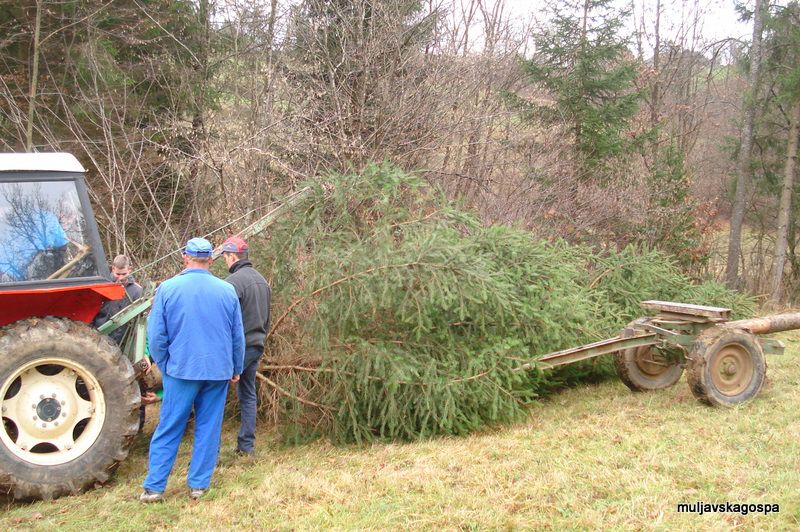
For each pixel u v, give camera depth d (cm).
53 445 483
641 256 884
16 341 458
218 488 482
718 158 2236
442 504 439
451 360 589
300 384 593
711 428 566
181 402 458
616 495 439
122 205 988
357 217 652
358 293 566
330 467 526
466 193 1210
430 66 1157
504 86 1441
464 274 579
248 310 552
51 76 1098
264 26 1123
